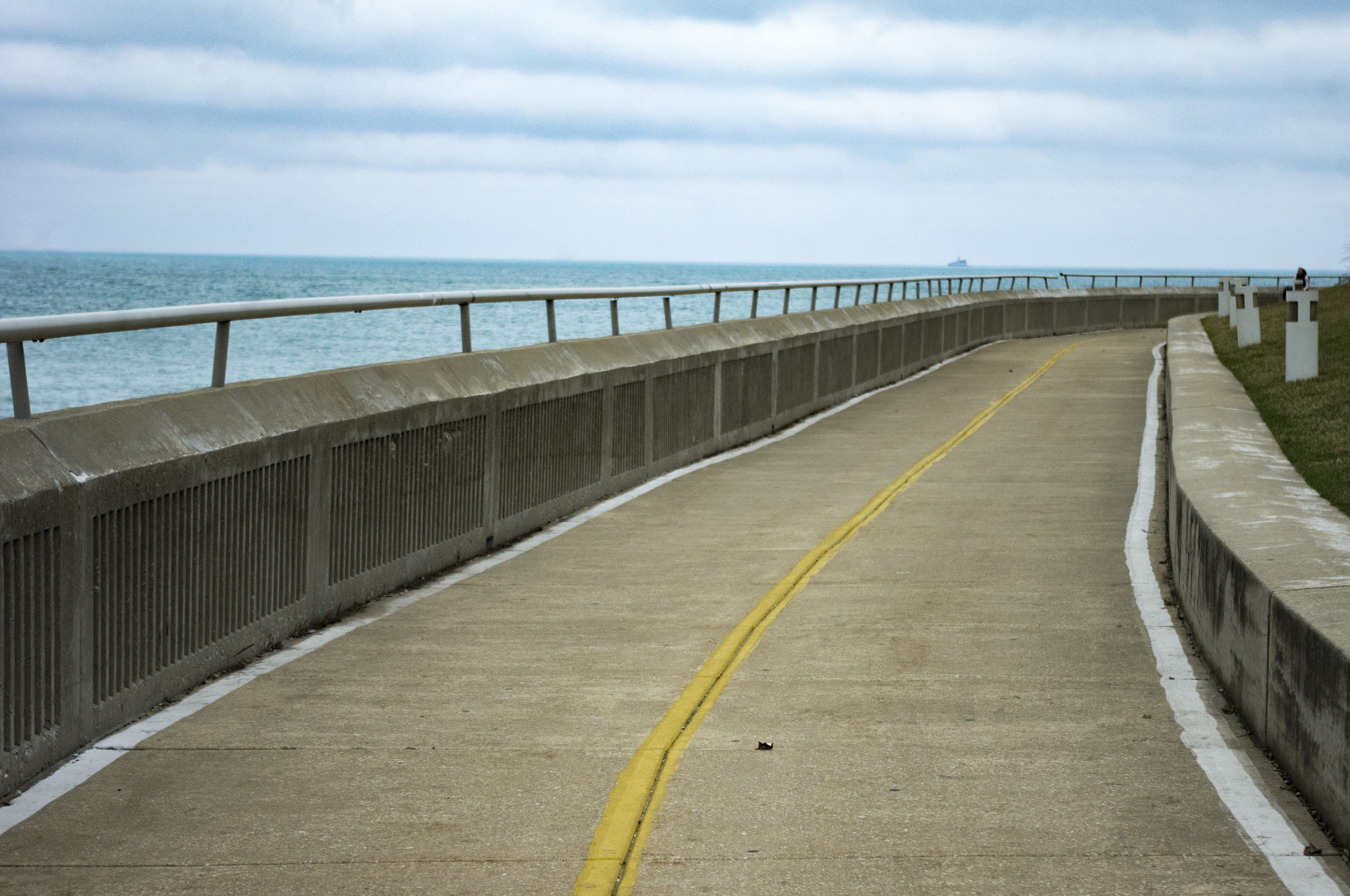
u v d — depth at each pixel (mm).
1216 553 6918
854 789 5309
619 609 8766
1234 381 17188
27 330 5727
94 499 5875
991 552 10523
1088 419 20578
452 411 10039
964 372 30172
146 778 5492
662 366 14914
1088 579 9477
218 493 7031
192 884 4430
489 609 8773
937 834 4824
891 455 16766
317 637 8000
